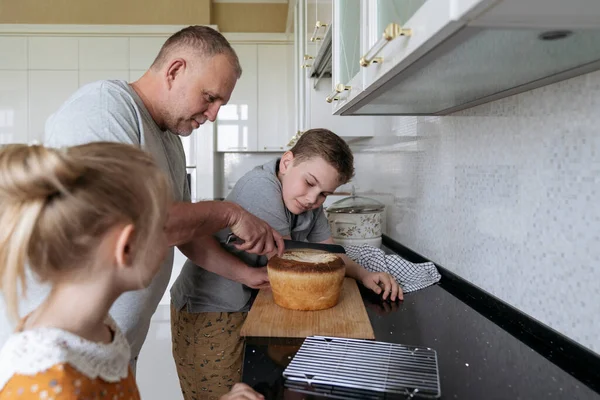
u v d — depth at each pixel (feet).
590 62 2.30
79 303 1.81
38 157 1.67
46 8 11.51
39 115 11.44
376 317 3.50
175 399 7.16
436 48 2.03
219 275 4.15
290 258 3.69
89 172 1.71
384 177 7.23
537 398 2.25
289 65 11.85
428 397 2.21
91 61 11.45
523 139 3.18
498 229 3.56
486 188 3.74
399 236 6.38
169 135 3.80
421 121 5.36
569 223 2.71
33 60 11.37
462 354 2.79
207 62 3.42
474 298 3.92
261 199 4.11
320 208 5.03
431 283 4.38
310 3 7.80
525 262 3.18
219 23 12.72
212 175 11.75
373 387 2.24
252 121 12.17
